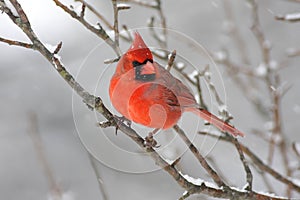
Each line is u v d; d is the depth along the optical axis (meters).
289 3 12.96
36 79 12.69
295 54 10.67
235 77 9.59
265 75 9.26
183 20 12.43
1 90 12.55
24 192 11.73
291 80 12.61
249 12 12.68
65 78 4.82
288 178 7.14
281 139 8.38
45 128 12.05
